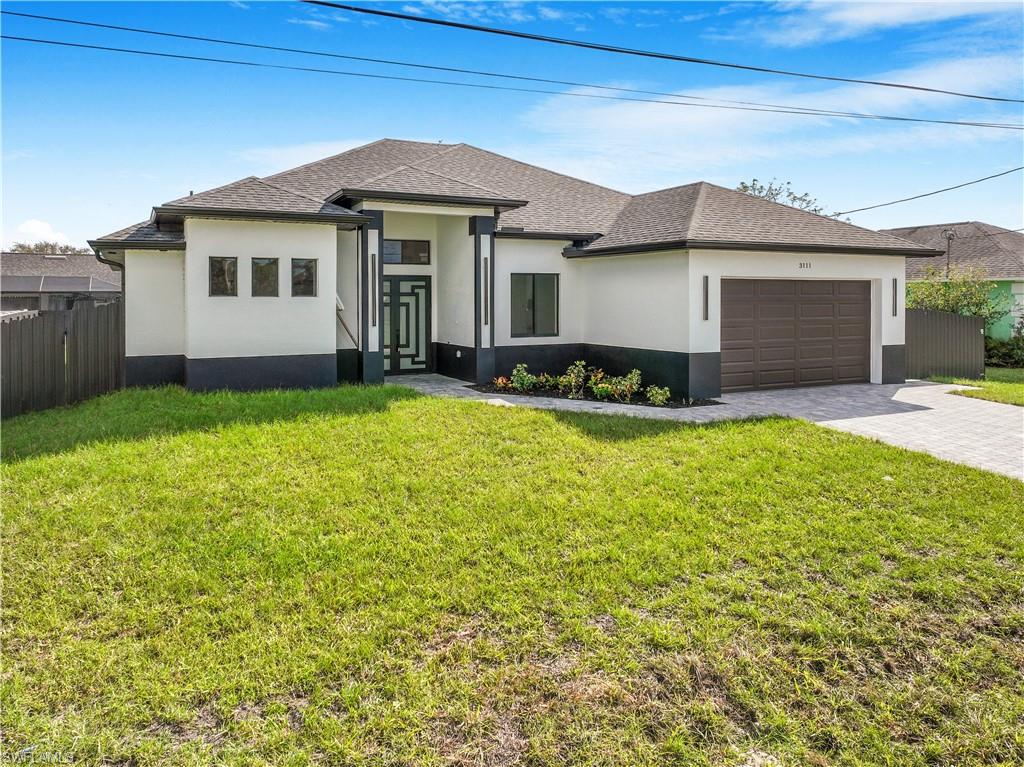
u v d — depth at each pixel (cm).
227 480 721
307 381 1316
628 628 462
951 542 604
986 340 2227
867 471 799
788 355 1464
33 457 782
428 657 428
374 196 1331
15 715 367
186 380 1279
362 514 646
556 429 969
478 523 633
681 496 707
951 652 443
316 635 450
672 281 1349
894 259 1538
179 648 433
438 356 1684
